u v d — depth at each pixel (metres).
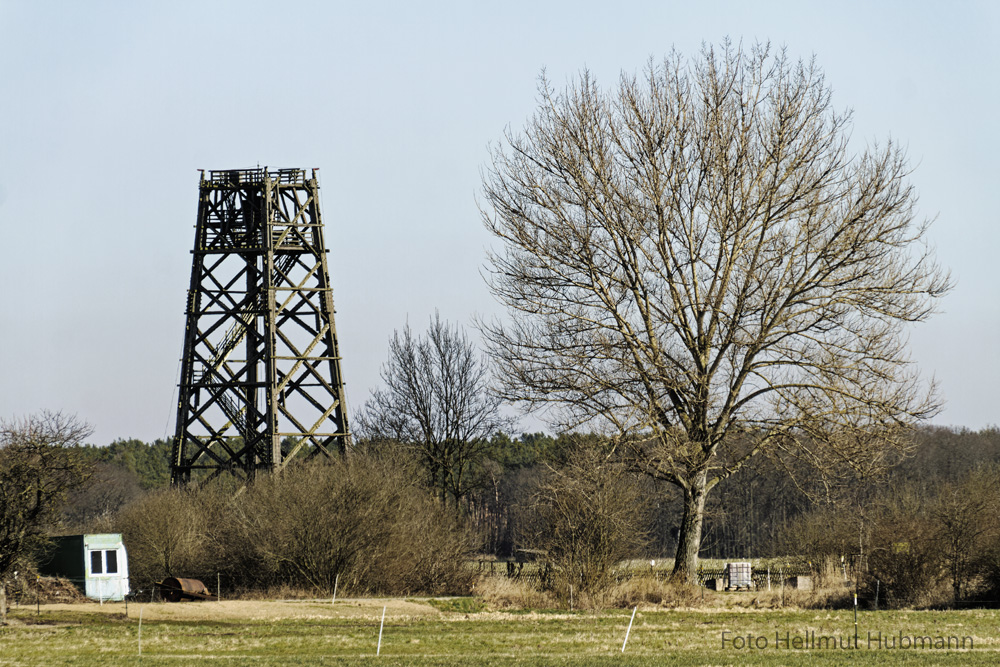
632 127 144.50
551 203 144.88
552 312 144.62
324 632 110.12
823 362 137.50
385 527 158.00
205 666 88.31
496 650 98.31
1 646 100.81
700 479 146.12
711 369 141.88
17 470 118.88
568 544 142.62
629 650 97.50
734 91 142.88
